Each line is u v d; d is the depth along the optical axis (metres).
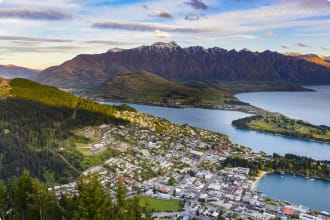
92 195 50.84
